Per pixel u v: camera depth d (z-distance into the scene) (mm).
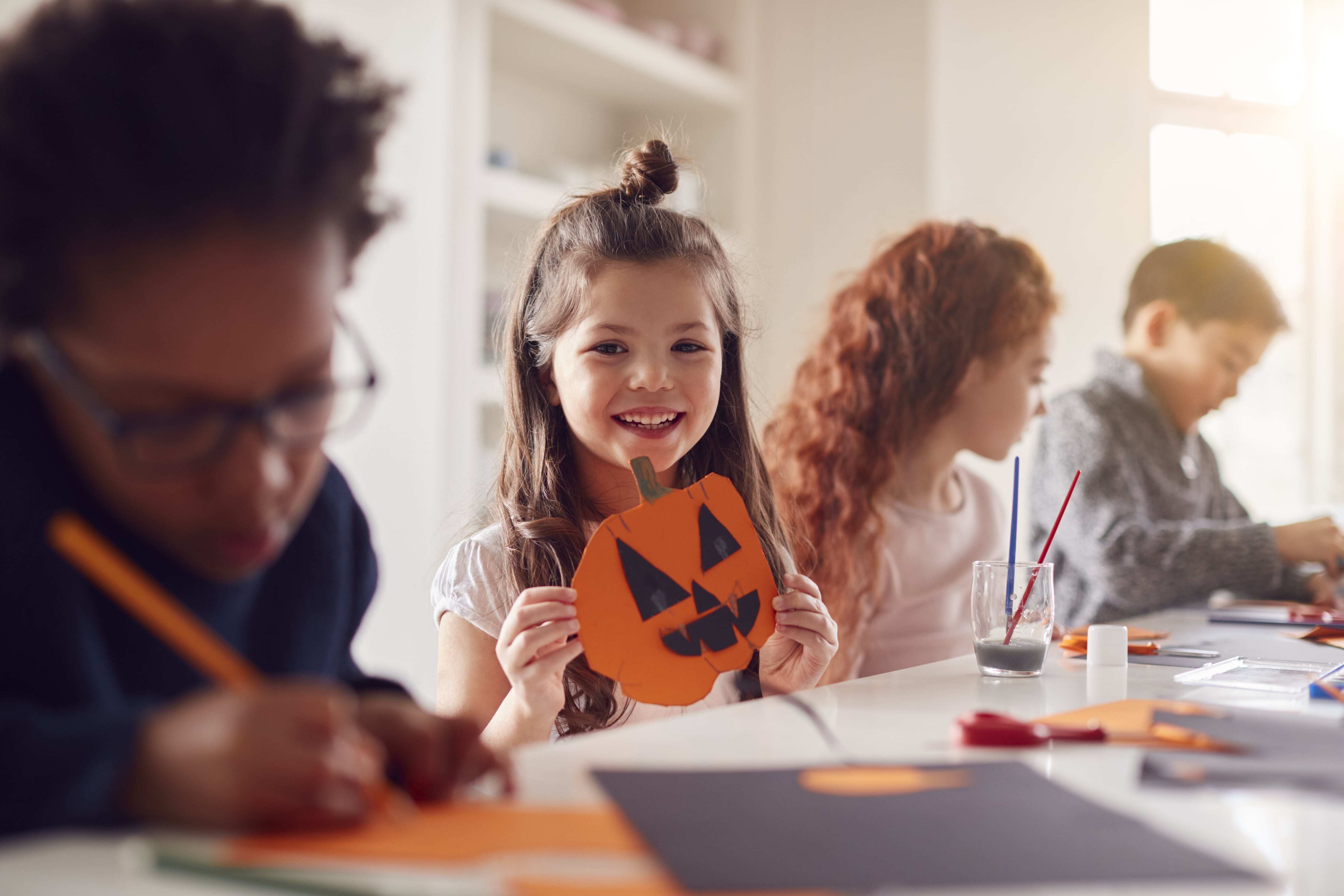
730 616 875
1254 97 3107
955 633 1518
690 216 1198
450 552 1195
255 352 433
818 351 1612
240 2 476
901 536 1507
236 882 386
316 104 466
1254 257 3158
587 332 1084
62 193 414
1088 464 1816
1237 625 1367
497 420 2494
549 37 2557
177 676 544
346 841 421
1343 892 396
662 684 841
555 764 580
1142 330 2033
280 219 435
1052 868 411
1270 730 667
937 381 1521
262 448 445
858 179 2986
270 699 422
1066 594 1827
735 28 3088
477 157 2318
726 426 1232
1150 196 2900
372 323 2027
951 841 441
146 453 434
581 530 1140
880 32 2961
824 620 896
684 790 515
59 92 420
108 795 409
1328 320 3111
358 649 2012
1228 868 412
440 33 2154
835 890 388
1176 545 1683
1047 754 604
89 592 505
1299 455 3135
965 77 2875
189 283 418
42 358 453
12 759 414
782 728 676
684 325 1087
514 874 397
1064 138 2883
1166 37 3039
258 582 611
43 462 490
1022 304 1544
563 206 1222
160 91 422
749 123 3080
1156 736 634
